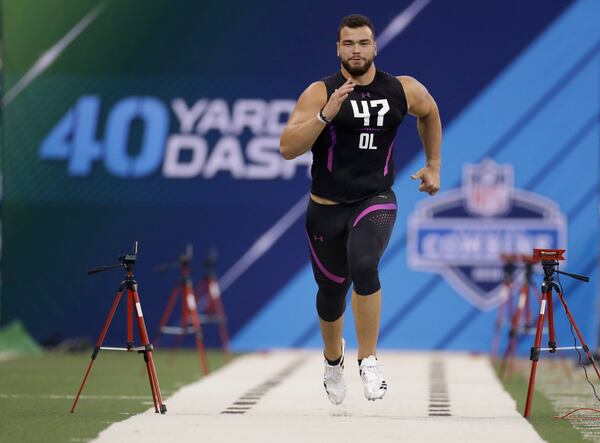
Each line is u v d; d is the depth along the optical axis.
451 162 38.22
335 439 16.66
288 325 38.91
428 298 38.38
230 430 17.67
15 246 39.59
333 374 20.44
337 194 19.17
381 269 38.53
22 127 39.62
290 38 38.88
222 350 39.06
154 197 39.25
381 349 38.56
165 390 25.50
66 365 33.25
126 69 39.38
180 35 39.22
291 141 18.44
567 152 37.84
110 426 18.08
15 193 39.62
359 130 18.97
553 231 37.88
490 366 33.25
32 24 39.66
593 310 37.62
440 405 22.12
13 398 23.28
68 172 39.53
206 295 39.03
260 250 38.97
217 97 39.12
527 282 29.89
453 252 38.25
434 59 38.25
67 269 39.47
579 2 37.88
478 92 38.12
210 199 39.09
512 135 38.06
